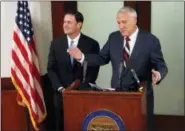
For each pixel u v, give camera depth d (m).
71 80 3.40
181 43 4.30
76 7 4.29
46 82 3.86
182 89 4.41
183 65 4.35
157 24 4.29
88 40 3.43
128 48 2.87
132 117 2.49
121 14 2.77
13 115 3.73
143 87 2.65
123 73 2.80
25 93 3.51
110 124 2.53
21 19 3.52
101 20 4.36
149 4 4.16
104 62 3.04
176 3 4.21
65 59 3.39
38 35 3.80
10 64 3.74
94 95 2.54
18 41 3.50
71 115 2.60
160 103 4.48
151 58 2.87
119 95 2.49
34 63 3.59
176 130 4.10
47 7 4.02
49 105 3.88
